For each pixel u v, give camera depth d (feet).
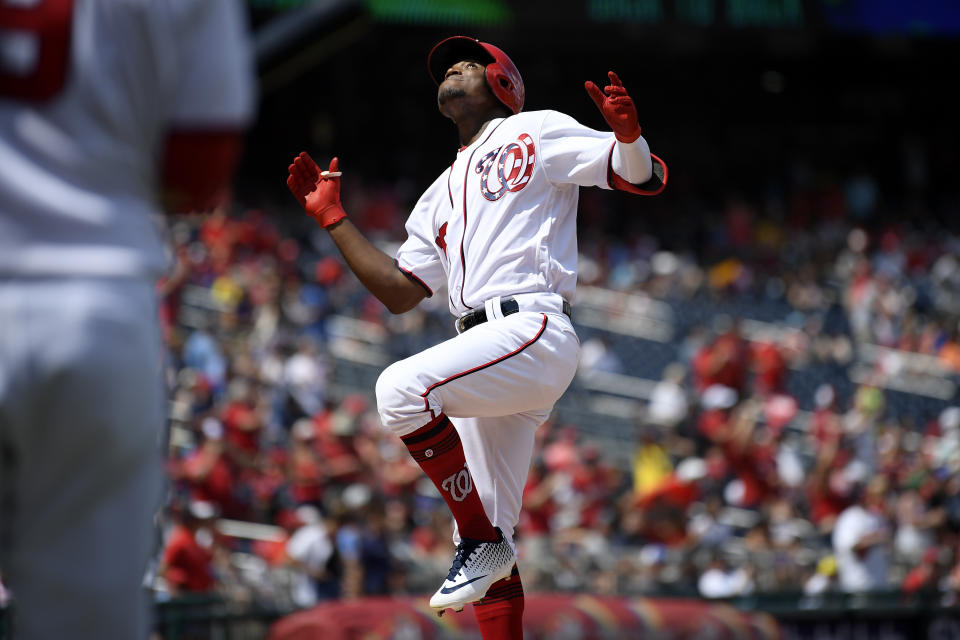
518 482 38.52
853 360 203.82
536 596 61.21
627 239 267.80
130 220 21.42
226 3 22.15
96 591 20.80
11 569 21.20
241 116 22.20
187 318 159.33
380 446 134.00
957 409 179.52
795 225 296.10
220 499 104.22
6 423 20.30
